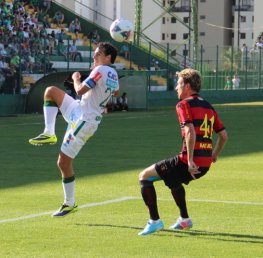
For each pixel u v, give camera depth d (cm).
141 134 3656
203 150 1347
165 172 1366
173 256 1234
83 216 1584
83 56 6588
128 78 6003
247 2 14850
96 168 2394
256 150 2958
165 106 6575
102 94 1494
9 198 1814
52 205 1714
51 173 2270
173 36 14375
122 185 2034
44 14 7075
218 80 7469
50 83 5259
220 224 1503
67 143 1500
